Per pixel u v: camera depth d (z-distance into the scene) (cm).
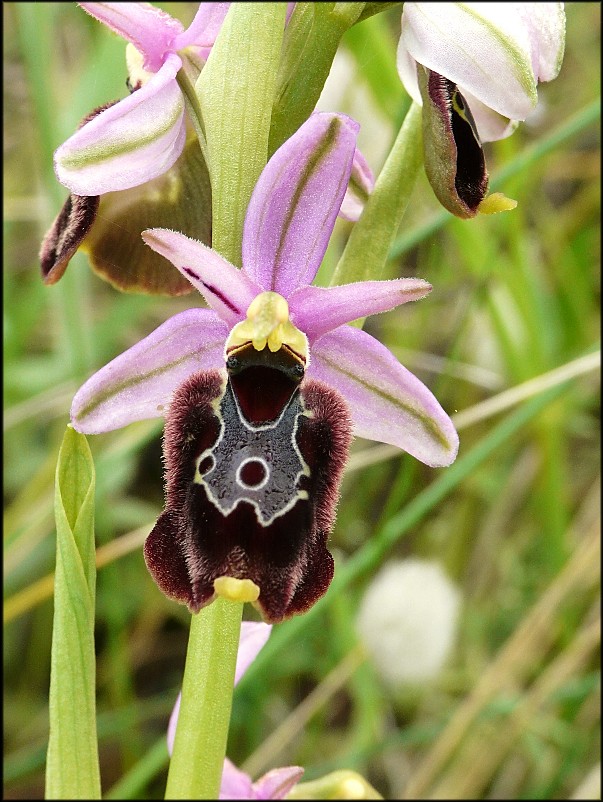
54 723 13
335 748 21
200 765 13
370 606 20
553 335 23
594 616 20
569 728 20
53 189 19
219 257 13
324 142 13
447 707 21
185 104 13
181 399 13
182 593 12
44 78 19
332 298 13
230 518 13
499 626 22
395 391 13
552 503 20
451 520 23
